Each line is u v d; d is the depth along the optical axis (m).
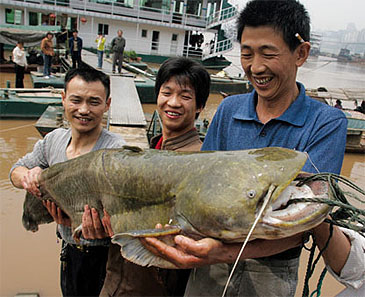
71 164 2.41
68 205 2.48
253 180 1.50
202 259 1.55
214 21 27.31
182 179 1.78
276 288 1.88
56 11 23.94
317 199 1.37
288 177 1.46
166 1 26.59
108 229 2.21
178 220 1.75
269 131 1.88
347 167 9.00
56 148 2.77
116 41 16.47
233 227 1.50
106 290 2.47
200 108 2.79
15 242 4.51
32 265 4.06
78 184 2.35
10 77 17.25
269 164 1.53
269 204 1.45
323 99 13.73
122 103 10.57
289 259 1.90
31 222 2.95
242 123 2.03
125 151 2.18
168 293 2.49
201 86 2.66
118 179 2.08
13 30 17.48
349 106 20.38
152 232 1.65
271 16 1.66
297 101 1.85
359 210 1.29
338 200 1.43
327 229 1.63
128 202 2.05
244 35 1.77
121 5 25.67
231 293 1.96
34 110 10.29
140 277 2.39
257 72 1.75
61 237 2.82
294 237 1.63
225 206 1.51
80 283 2.79
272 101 1.88
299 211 1.40
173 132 2.72
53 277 3.86
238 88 18.75
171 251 1.58
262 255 1.61
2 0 22.64
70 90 2.54
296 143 1.79
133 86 13.43
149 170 1.95
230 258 1.57
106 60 20.98
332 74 39.81
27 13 24.11
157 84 2.74
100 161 2.22
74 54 16.33
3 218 5.00
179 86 2.59
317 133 1.73
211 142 2.21
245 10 1.75
